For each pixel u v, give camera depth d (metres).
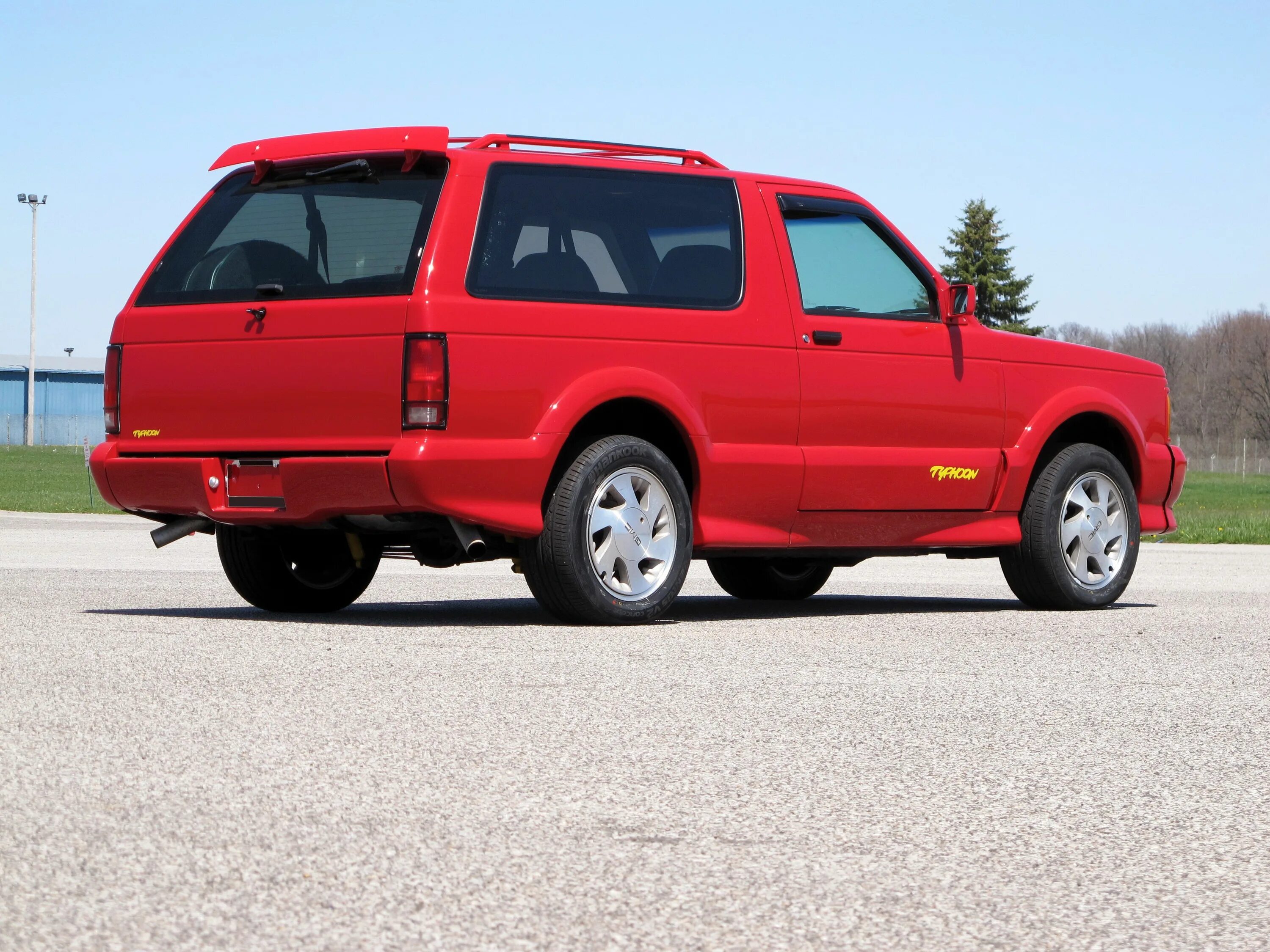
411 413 7.71
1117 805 4.36
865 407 9.21
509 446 7.89
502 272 8.01
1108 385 10.45
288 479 8.05
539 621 8.71
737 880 3.54
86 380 115.19
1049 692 6.29
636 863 3.66
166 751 4.78
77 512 28.61
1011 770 4.78
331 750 4.84
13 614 8.58
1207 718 5.76
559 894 3.41
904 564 16.14
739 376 8.72
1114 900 3.46
